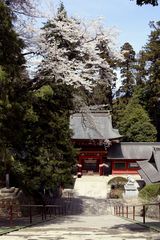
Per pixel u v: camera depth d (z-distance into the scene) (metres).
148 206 28.38
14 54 17.06
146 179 42.31
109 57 24.12
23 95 18.61
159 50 79.38
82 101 25.16
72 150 32.97
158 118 78.75
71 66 21.98
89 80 23.17
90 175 60.16
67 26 22.20
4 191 23.58
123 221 22.75
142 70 80.94
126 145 62.97
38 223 19.94
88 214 35.19
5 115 16.06
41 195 32.38
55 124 26.81
